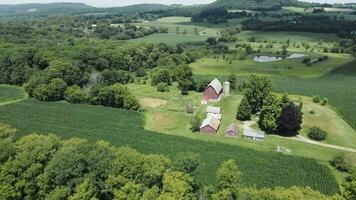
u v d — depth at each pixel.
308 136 113.19
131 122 124.19
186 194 61.41
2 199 62.41
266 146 105.81
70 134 111.56
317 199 58.09
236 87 163.38
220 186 64.31
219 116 126.94
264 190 61.28
